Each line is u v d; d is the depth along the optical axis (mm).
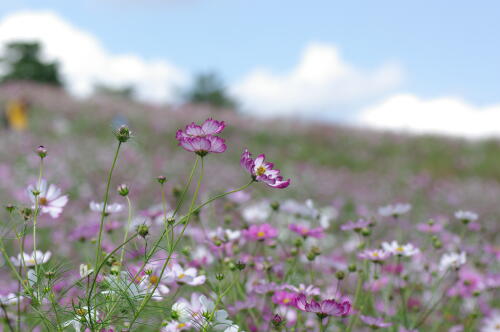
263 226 2395
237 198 3102
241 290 2105
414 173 16516
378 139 20891
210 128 1587
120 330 1615
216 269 2408
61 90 25078
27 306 1848
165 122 18312
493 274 2945
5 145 10953
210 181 9883
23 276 1830
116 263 1690
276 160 15289
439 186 12844
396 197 10656
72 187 7527
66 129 14914
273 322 1748
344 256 3793
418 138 21188
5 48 37594
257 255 2688
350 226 2512
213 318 1643
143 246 2203
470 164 17906
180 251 2232
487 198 11750
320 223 2922
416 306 2672
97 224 2549
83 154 10766
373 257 2266
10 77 36969
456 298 2893
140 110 20688
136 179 8664
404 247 2285
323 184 11453
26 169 8664
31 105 17984
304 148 18500
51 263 1866
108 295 1543
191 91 36938
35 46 38094
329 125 22531
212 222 3242
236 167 12008
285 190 8766
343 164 17141
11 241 3232
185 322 1728
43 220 4055
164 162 11070
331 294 2318
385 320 2355
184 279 1795
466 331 2678
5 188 6676
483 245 3484
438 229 2963
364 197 10219
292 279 2299
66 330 1636
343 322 2197
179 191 2643
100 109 19516
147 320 1756
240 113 24297
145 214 2506
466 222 3008
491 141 21109
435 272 2867
